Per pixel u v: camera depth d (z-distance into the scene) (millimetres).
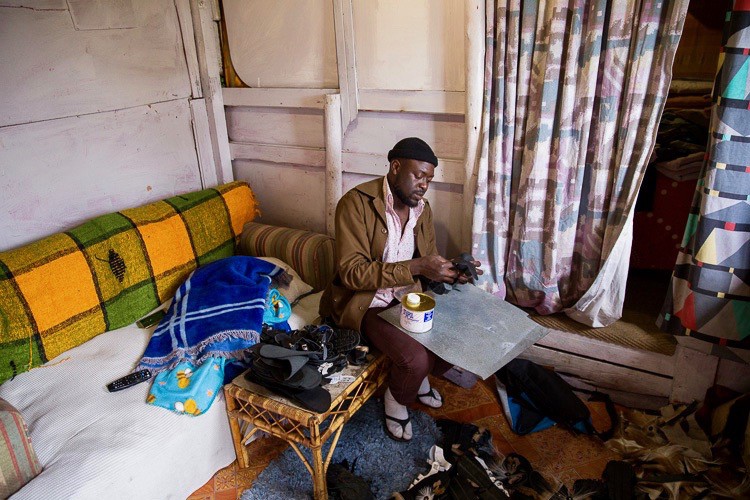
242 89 2697
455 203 2361
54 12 1967
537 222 2096
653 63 1766
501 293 2303
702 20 3445
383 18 2205
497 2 1908
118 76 2244
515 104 2012
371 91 2342
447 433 1955
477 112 2062
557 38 1828
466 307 1871
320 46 2426
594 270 2102
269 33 2533
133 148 2373
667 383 2023
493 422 2061
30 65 1926
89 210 2236
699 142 2609
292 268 2434
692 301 1828
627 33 1759
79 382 1756
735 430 1834
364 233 1821
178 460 1643
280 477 1780
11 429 1388
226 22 2623
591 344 2113
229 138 2904
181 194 2586
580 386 2203
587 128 1907
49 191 2070
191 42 2555
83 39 2082
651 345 2043
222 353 1803
